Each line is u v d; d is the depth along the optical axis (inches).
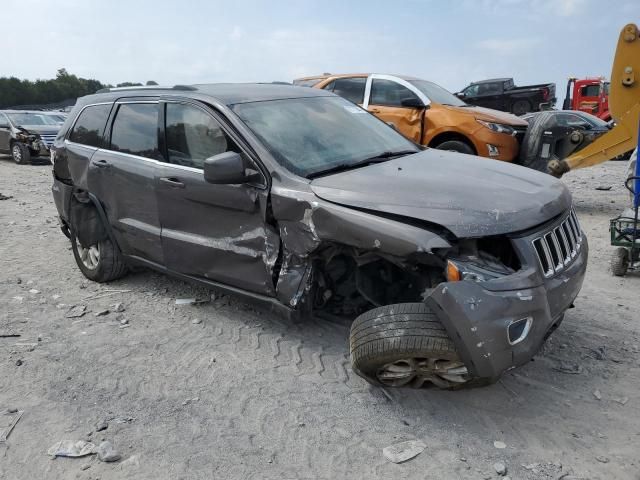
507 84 976.9
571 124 358.3
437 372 121.9
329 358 155.9
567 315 180.2
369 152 169.2
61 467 114.9
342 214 131.4
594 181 494.3
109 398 139.1
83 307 195.8
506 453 115.6
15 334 174.7
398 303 134.6
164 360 157.6
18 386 145.5
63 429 127.1
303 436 122.8
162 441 122.1
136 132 191.2
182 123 175.2
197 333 173.9
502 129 345.4
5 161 746.2
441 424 126.1
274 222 149.4
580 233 148.5
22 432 126.4
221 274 164.4
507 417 127.8
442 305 112.8
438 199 127.5
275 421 128.3
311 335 169.8
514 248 121.1
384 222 125.5
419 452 116.3
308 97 189.2
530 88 954.7
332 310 158.7
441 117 353.7
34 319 187.5
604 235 286.5
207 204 163.8
